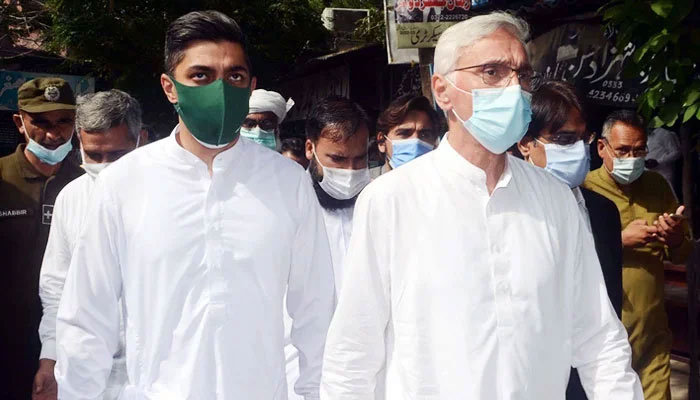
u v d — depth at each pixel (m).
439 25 6.31
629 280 3.78
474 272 1.90
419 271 1.91
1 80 11.74
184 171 2.11
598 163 6.24
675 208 4.00
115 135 3.07
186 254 2.05
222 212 2.10
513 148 3.43
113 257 2.12
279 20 11.93
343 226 3.17
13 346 3.36
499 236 1.94
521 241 1.94
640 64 3.45
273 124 3.89
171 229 2.06
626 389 1.99
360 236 1.98
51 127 3.42
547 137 2.89
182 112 2.08
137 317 2.06
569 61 5.62
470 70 1.96
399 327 1.94
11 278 3.37
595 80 5.43
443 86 2.05
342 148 3.09
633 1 3.34
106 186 2.10
